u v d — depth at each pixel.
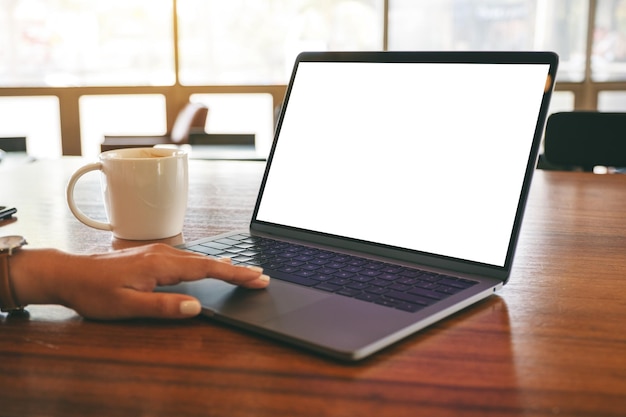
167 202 0.90
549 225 0.97
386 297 0.62
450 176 0.73
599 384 0.47
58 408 0.45
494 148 0.71
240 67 5.04
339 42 4.98
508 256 0.67
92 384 0.48
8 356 0.53
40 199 1.19
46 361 0.52
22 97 5.01
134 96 5.07
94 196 1.22
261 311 0.59
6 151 3.67
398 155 0.78
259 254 0.77
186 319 0.60
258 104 5.12
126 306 0.59
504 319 0.59
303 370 0.50
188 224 0.99
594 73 4.92
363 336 0.53
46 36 4.93
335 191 0.83
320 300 0.61
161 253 0.63
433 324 0.58
